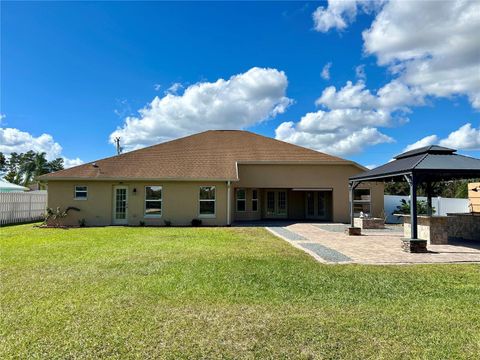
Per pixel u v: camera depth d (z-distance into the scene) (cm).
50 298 556
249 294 583
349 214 2275
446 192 3062
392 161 1456
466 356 358
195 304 529
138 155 2288
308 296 575
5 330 425
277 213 2525
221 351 372
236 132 2716
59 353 365
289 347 381
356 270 771
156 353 366
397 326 440
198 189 2042
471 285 645
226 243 1215
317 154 2394
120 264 827
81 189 2023
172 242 1235
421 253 1016
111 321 456
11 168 5791
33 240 1287
